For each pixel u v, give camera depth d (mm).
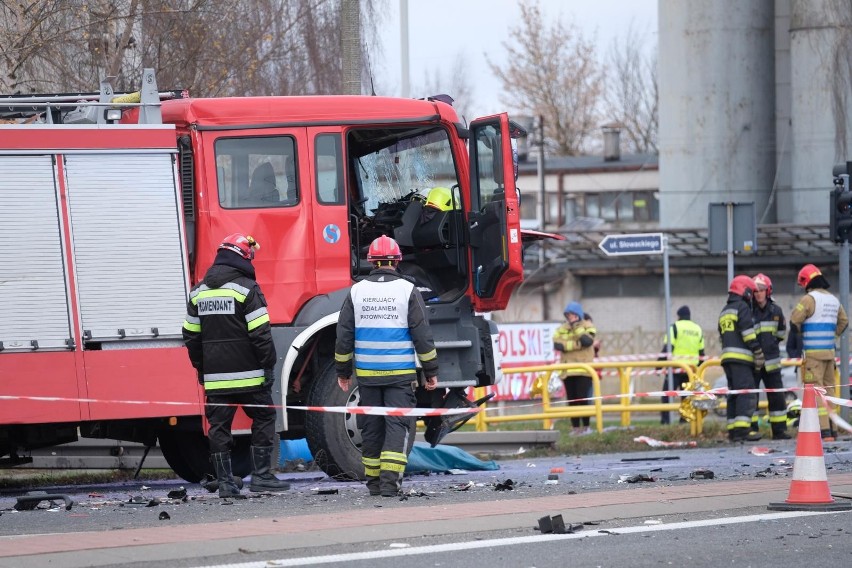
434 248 27875
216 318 22828
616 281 110000
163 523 19234
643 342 109062
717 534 17641
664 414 48812
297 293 25641
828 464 28562
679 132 110562
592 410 41125
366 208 28391
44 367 23688
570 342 44594
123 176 24438
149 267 24438
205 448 28594
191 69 41656
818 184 103438
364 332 22906
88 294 24016
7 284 23547
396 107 26750
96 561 15492
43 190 23906
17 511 21500
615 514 19375
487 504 20484
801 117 104062
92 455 32125
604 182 145125
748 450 35219
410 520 18750
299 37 45719
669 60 111188
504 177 26578
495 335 28078
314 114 26062
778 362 38750
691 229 104125
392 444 22688
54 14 38594
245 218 25469
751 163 109250
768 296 38625
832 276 103562
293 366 26031
